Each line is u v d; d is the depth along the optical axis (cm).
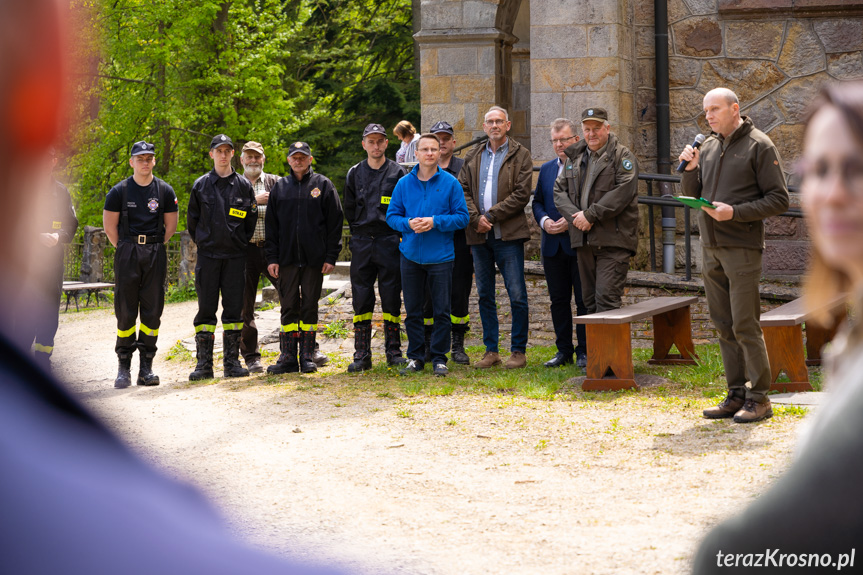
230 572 34
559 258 777
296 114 2561
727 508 381
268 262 798
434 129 834
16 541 32
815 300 83
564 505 400
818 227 74
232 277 788
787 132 1010
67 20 36
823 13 991
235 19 2250
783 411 573
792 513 61
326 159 2541
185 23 2030
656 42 1023
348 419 596
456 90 1159
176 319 1258
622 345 670
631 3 1031
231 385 747
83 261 1677
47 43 35
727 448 490
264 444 532
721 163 549
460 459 489
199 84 2169
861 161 70
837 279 81
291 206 786
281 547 346
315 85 2642
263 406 650
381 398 668
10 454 32
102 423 36
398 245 797
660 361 798
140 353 765
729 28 1019
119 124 1683
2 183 34
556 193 739
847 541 59
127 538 33
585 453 493
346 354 897
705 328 893
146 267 759
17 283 35
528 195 771
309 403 657
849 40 988
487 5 1144
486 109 1152
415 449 513
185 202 2242
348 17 2767
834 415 63
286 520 383
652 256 1002
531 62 1011
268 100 2248
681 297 805
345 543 353
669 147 1034
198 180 785
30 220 35
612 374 707
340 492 428
